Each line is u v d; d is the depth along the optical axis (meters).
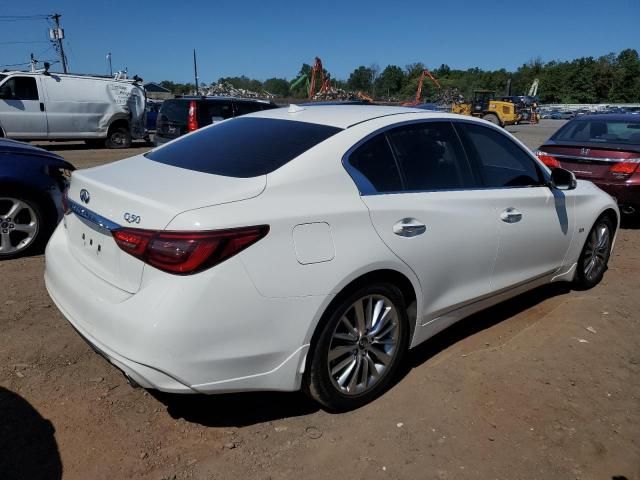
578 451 2.96
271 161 3.03
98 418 3.02
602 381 3.66
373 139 3.32
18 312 4.21
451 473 2.75
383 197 3.20
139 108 18.41
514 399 3.40
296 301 2.75
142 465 2.70
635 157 7.56
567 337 4.28
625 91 104.88
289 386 2.88
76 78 16.88
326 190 2.99
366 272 3.01
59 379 3.36
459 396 3.41
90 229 3.02
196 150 3.48
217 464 2.74
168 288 2.53
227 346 2.61
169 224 2.56
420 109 3.87
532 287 4.55
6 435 2.83
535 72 112.12
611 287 5.45
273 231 2.69
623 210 7.88
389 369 3.34
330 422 3.12
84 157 15.14
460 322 4.50
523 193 4.15
